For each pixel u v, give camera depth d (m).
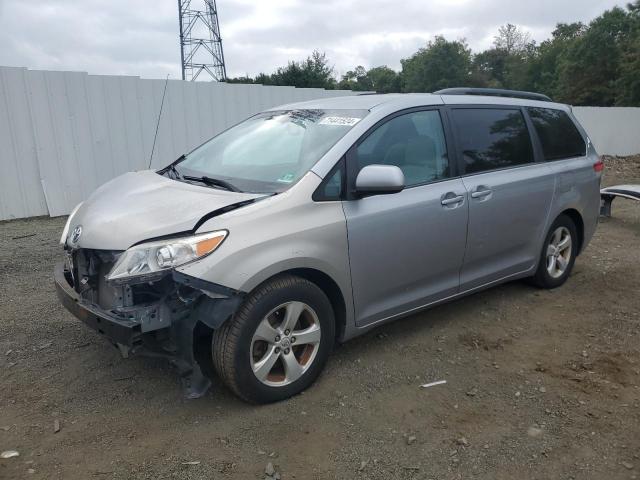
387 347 4.15
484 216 4.36
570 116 5.57
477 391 3.57
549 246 5.26
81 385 3.59
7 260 6.30
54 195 8.65
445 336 4.36
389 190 3.45
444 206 4.04
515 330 4.50
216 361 3.19
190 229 3.05
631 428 3.18
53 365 3.84
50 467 2.80
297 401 3.41
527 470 2.84
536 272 5.23
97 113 8.85
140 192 3.66
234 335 3.11
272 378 3.38
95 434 3.08
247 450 2.96
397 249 3.79
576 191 5.33
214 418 3.23
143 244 3.02
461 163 4.29
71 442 3.00
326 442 3.03
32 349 4.07
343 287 3.55
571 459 2.92
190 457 2.90
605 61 55.34
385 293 3.84
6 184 8.25
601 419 3.27
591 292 5.39
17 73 8.08
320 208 3.43
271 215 3.23
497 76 89.00
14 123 8.17
